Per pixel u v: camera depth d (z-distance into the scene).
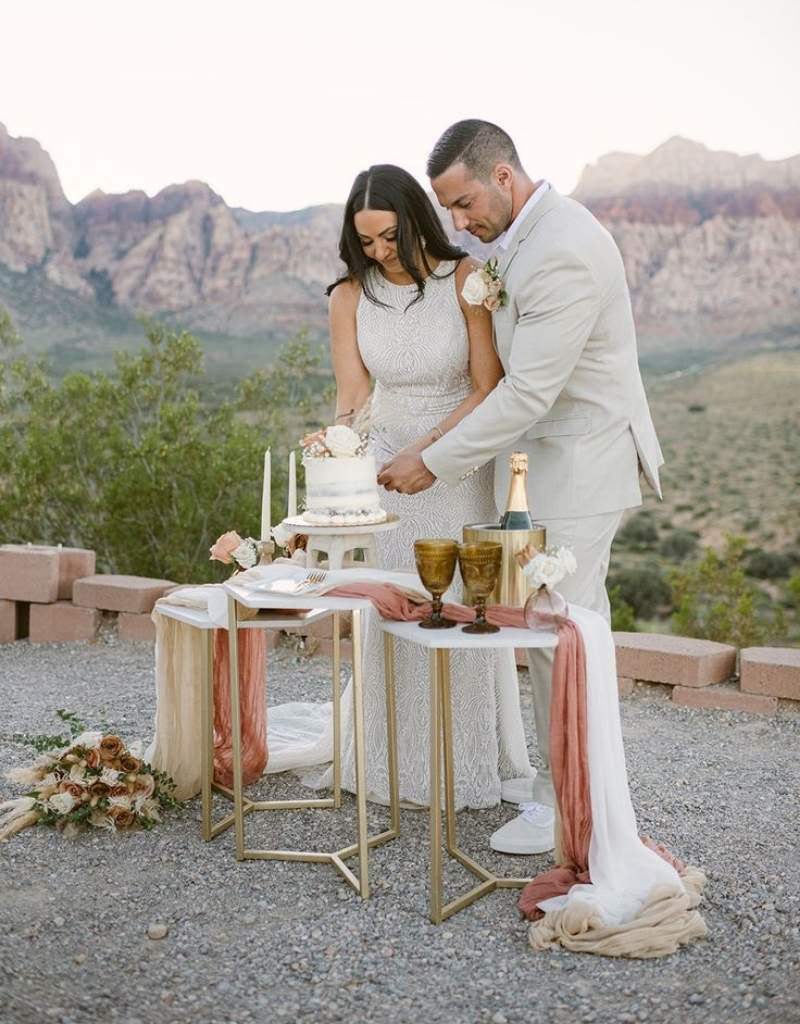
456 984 2.64
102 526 9.05
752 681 5.09
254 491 9.05
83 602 6.50
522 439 3.52
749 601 10.58
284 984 2.64
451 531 3.81
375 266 3.76
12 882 3.21
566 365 3.28
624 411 3.43
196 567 8.67
